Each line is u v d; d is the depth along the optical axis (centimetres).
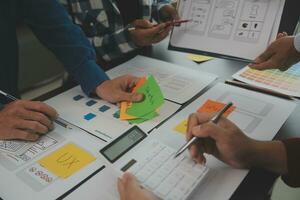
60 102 82
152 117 73
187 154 58
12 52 103
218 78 89
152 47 111
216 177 55
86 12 114
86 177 56
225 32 87
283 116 71
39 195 53
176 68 96
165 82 88
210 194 52
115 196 52
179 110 75
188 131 60
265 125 68
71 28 89
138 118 73
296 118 70
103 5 117
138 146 63
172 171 55
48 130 69
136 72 95
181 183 52
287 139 59
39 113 69
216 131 55
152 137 66
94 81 83
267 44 81
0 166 60
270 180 55
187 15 93
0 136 66
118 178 54
